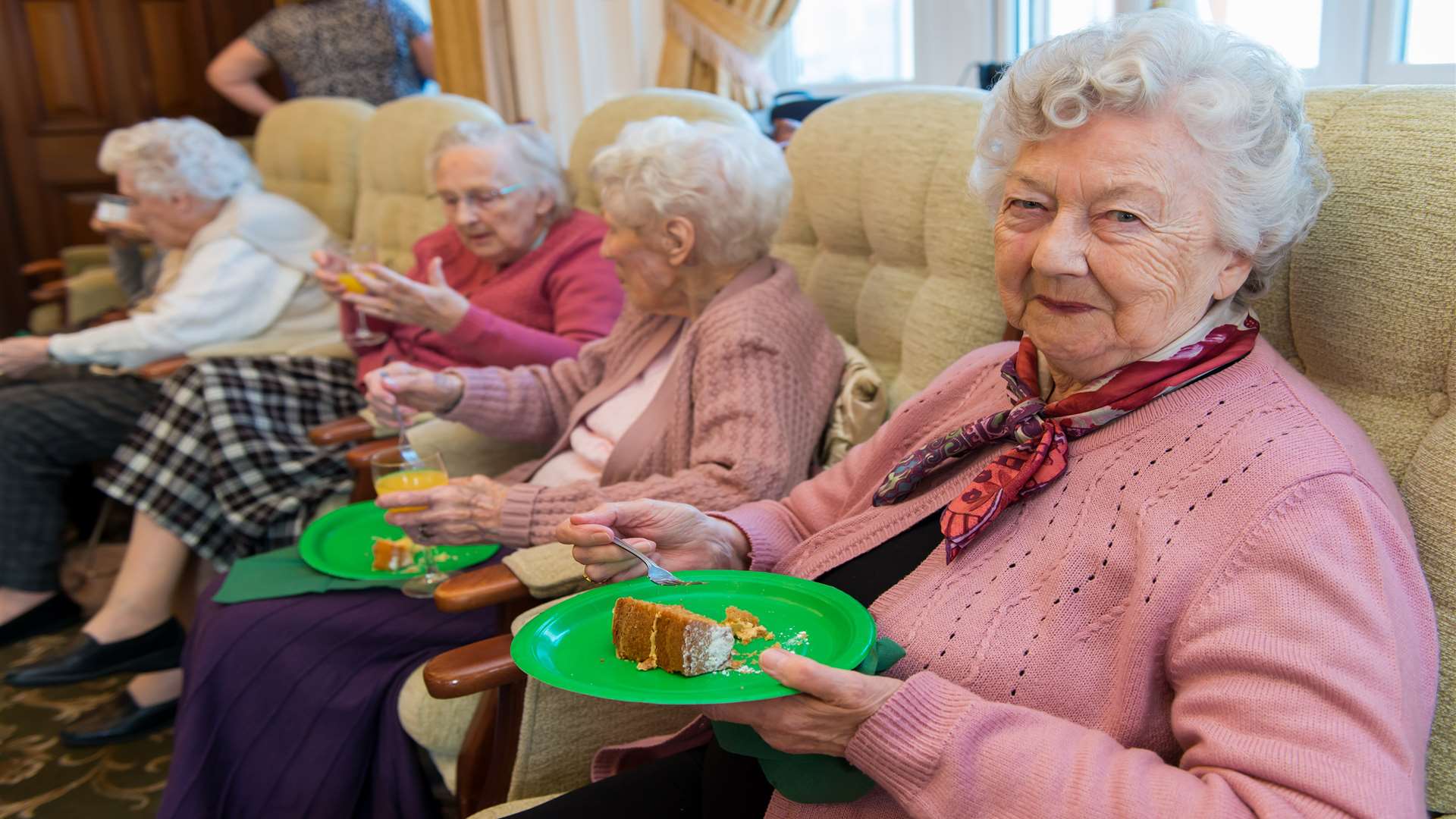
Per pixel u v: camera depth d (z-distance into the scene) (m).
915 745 0.81
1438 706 0.85
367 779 1.50
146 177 2.69
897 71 2.79
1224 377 0.90
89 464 3.24
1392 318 0.93
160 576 2.31
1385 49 1.80
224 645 1.53
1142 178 0.85
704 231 1.54
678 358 1.56
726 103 2.25
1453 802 0.85
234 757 1.52
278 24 3.70
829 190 1.75
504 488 1.46
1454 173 0.90
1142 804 0.73
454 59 3.40
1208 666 0.78
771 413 1.44
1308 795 0.69
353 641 1.52
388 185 2.94
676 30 2.79
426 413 2.13
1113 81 0.85
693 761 1.17
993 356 1.19
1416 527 0.89
